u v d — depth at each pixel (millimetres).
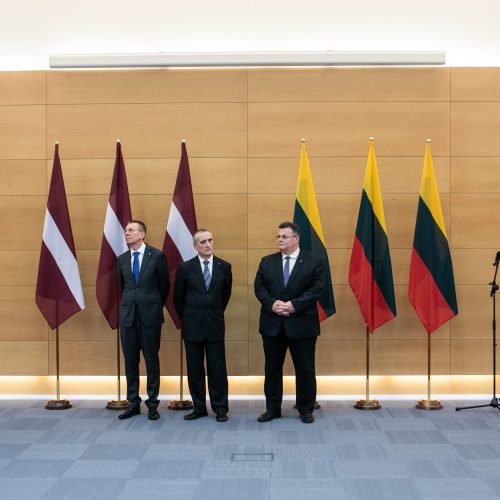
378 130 5621
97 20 5770
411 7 5746
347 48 5766
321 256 5195
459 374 5594
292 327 4715
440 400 5562
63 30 5773
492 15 5742
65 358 5652
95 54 5574
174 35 5770
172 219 5258
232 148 5637
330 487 3461
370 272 5188
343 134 5625
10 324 5672
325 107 5633
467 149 5609
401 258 5598
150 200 5652
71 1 5773
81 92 5672
